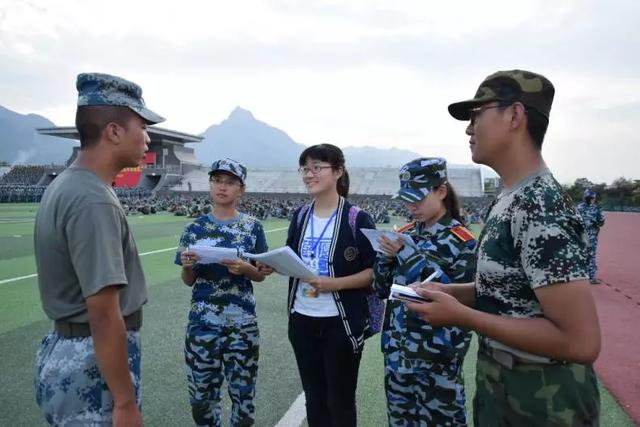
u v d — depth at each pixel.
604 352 5.31
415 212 2.80
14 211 32.19
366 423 3.67
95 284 1.83
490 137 1.75
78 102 2.06
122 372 1.90
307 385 3.18
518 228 1.64
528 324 1.58
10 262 10.80
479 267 1.81
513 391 1.70
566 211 1.61
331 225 3.17
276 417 3.74
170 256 12.16
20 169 70.25
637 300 7.98
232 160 3.40
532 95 1.69
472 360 5.18
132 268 2.16
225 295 3.18
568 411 1.62
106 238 1.89
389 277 2.86
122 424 1.88
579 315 1.50
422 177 2.71
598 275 10.62
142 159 2.20
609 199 56.81
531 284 1.59
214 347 3.15
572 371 1.63
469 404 4.05
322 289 2.95
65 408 1.96
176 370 4.64
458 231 2.67
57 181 2.03
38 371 2.05
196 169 71.50
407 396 2.78
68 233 1.87
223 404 4.04
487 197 47.38
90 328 1.92
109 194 2.00
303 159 3.22
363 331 3.10
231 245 3.33
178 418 3.70
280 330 6.11
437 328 2.62
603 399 4.09
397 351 2.77
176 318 6.48
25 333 5.62
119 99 2.06
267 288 8.74
